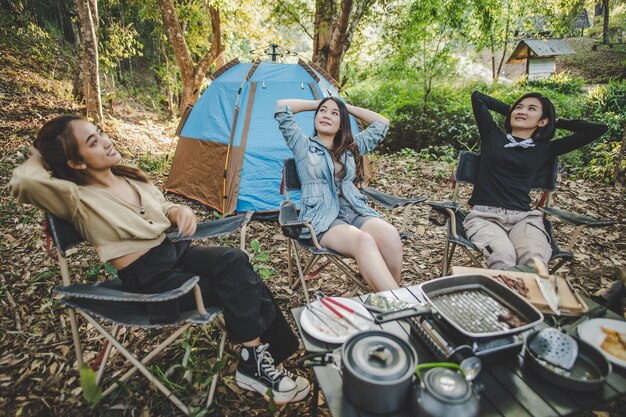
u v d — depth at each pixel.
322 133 2.42
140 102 11.34
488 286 1.42
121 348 1.53
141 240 1.61
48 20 11.32
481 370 1.20
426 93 8.26
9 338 2.06
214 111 4.16
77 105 7.21
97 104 6.80
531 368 1.17
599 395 1.10
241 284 1.64
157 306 1.47
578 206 4.12
